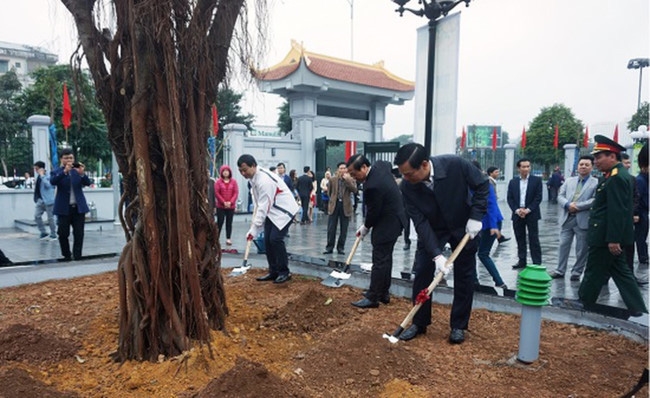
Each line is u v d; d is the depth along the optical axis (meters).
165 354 3.07
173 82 2.94
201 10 3.20
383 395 2.74
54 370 3.00
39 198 10.41
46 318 4.08
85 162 19.53
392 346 3.23
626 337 3.70
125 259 3.16
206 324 3.18
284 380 2.65
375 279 4.61
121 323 3.16
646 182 6.77
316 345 3.43
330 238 8.81
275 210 5.54
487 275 6.91
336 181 8.66
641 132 14.70
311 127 20.66
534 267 3.17
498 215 5.82
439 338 3.79
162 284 3.05
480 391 2.79
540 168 31.50
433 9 7.36
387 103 23.89
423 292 3.51
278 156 19.20
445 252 8.16
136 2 2.89
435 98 8.38
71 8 3.07
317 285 5.54
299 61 19.53
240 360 2.62
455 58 8.00
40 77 16.45
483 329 3.98
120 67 3.03
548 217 16.25
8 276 5.40
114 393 2.68
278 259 5.60
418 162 3.42
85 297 4.80
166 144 2.96
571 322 4.08
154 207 3.03
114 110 3.12
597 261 4.40
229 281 5.77
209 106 3.43
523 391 2.80
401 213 4.65
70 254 7.27
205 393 2.40
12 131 21.55
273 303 4.65
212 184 7.33
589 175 6.22
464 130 23.12
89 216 13.64
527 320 3.14
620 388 2.84
